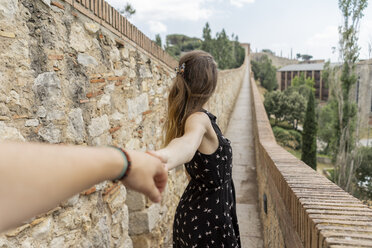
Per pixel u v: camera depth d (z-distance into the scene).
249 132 11.43
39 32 1.60
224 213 1.61
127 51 2.78
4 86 1.39
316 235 1.11
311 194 1.52
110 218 2.40
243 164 7.56
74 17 1.92
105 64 2.33
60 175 0.41
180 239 1.70
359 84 20.39
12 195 0.36
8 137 1.40
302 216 1.36
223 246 1.60
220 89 10.52
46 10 1.66
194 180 1.66
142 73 3.19
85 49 2.04
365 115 20.86
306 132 21.66
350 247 0.93
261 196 4.51
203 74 1.46
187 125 1.38
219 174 1.56
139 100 3.09
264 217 3.84
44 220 1.59
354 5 19.66
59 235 1.72
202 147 1.49
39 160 0.39
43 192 0.39
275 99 44.00
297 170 2.15
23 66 1.49
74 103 1.91
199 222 1.59
